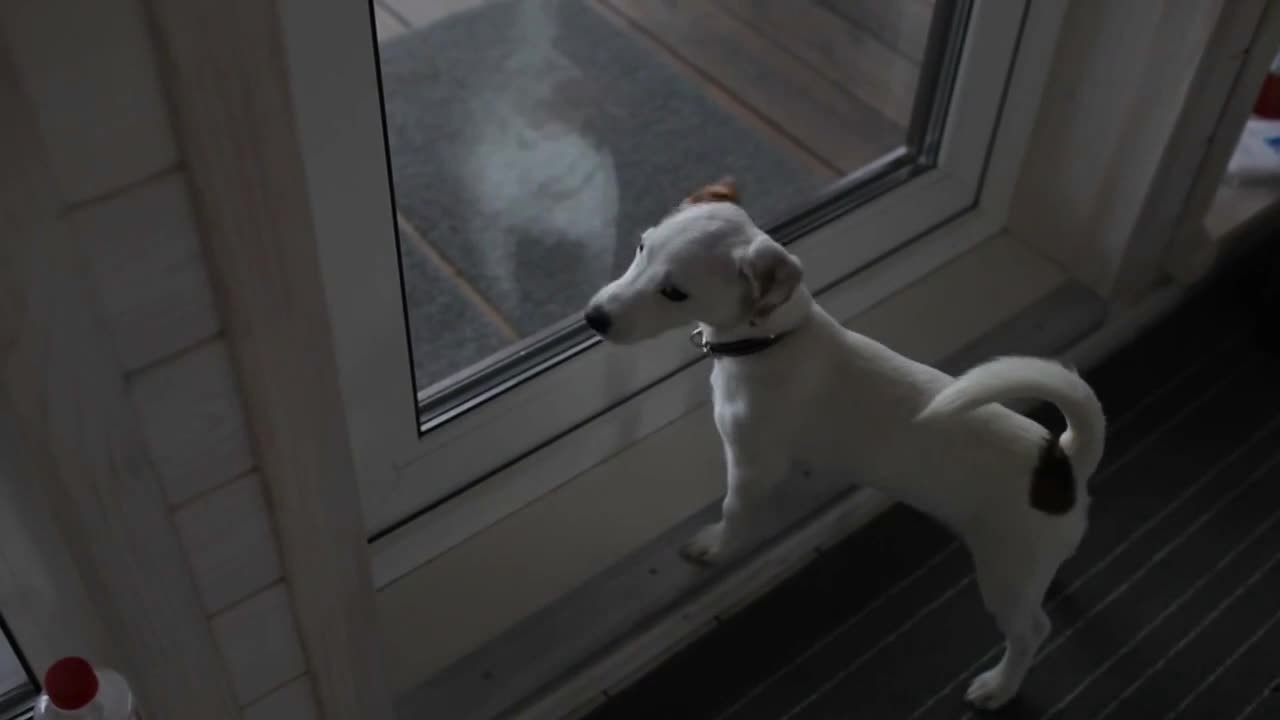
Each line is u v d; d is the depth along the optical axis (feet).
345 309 4.24
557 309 5.78
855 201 5.74
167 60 2.45
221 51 2.48
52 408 2.78
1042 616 4.78
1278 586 5.46
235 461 3.27
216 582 3.53
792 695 5.09
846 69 6.64
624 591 5.02
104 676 3.41
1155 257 6.07
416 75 6.62
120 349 2.85
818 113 6.56
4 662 4.02
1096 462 4.34
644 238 4.19
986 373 4.10
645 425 5.46
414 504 5.01
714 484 5.36
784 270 3.97
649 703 5.07
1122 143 5.62
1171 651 5.25
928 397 4.47
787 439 4.64
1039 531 4.40
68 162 2.50
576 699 5.04
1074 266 6.16
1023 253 6.23
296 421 3.24
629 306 4.11
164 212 2.69
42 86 2.38
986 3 5.23
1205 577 5.48
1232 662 5.23
